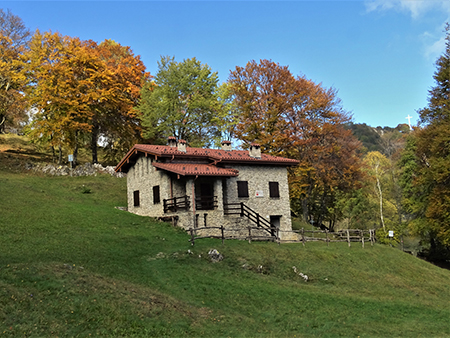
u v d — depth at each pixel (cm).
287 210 3784
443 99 4278
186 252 2412
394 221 5497
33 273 1606
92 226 2831
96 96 4825
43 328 1241
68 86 4712
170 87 4853
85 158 6144
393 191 5691
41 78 4862
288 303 1928
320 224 5331
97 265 2008
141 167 3744
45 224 2684
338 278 2533
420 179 4272
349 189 5328
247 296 1931
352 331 1680
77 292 1516
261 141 4744
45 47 5003
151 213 3516
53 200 3531
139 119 5588
